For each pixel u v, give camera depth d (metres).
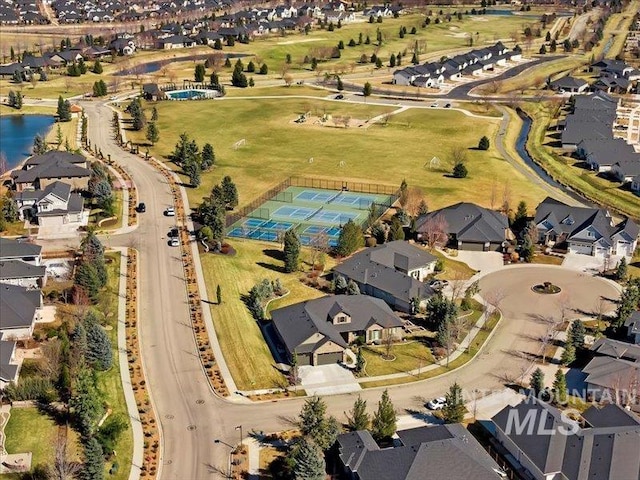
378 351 87.81
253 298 96.12
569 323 94.12
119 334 87.75
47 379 73.94
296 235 111.25
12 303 85.56
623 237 114.25
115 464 65.75
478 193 140.88
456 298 99.88
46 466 64.44
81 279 91.69
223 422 73.19
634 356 83.31
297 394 78.50
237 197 132.50
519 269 109.62
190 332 89.00
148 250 110.75
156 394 77.31
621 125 192.00
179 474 65.88
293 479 63.84
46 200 117.94
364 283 101.25
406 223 120.94
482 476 61.56
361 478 63.03
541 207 121.12
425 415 75.25
